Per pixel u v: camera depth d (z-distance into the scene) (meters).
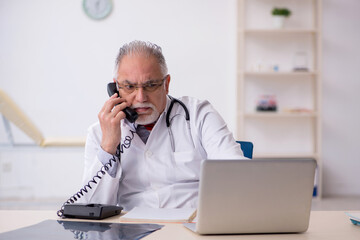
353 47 4.85
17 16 4.79
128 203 1.63
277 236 1.04
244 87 4.79
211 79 4.84
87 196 1.47
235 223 1.04
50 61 4.82
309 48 4.79
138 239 0.98
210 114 1.70
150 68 1.53
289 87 4.80
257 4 4.79
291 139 4.84
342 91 4.86
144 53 1.54
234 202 1.03
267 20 4.79
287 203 1.05
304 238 1.02
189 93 4.85
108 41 4.82
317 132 4.58
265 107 4.58
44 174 4.84
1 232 1.05
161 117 1.64
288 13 4.58
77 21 4.80
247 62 4.80
